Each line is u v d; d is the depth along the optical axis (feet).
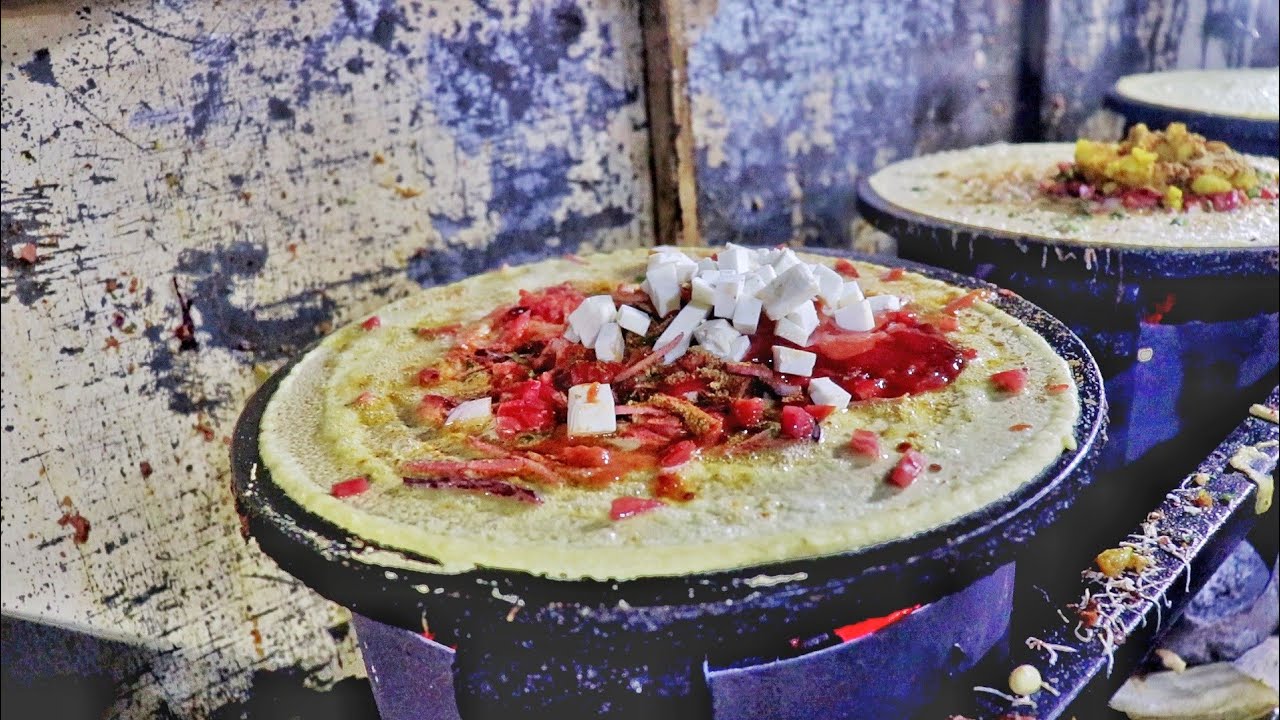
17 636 2.80
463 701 2.15
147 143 2.76
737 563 2.00
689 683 2.07
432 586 2.01
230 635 3.06
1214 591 3.13
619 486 2.15
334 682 3.21
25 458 2.75
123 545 2.89
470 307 2.78
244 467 2.26
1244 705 2.96
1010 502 2.09
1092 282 2.96
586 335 2.47
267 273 2.96
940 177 3.57
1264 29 5.04
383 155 3.04
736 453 2.21
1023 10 4.29
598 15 3.26
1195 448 3.16
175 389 2.90
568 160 3.33
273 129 2.89
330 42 2.91
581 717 2.11
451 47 3.07
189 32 2.76
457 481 2.16
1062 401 2.29
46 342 2.73
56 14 2.63
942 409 2.31
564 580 1.99
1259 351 3.09
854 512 2.07
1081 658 2.24
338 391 2.46
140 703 2.97
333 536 2.08
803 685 2.15
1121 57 4.71
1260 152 3.89
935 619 2.21
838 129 3.81
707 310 2.45
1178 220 3.10
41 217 2.69
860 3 3.72
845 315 2.48
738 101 3.54
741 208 3.67
